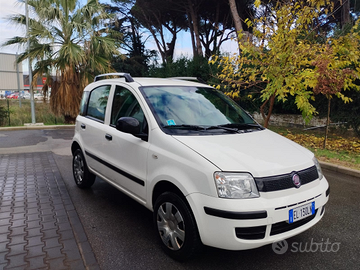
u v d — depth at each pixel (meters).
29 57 13.16
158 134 3.14
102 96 4.53
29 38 13.15
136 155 3.38
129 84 3.89
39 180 5.53
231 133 3.35
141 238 3.40
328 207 4.48
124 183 3.66
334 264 2.95
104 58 14.12
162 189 3.16
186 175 2.71
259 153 2.87
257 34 7.33
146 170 3.22
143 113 3.45
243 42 7.59
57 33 13.83
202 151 2.77
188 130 3.25
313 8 6.86
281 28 6.80
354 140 9.26
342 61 6.96
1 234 3.36
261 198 2.52
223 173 2.54
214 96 4.18
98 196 4.76
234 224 2.44
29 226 3.58
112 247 3.19
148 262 2.91
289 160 2.87
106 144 4.04
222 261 2.96
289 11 6.89
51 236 3.33
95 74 14.57
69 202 4.41
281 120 12.79
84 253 2.99
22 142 9.74
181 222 2.79
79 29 13.27
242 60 7.80
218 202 2.48
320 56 6.95
